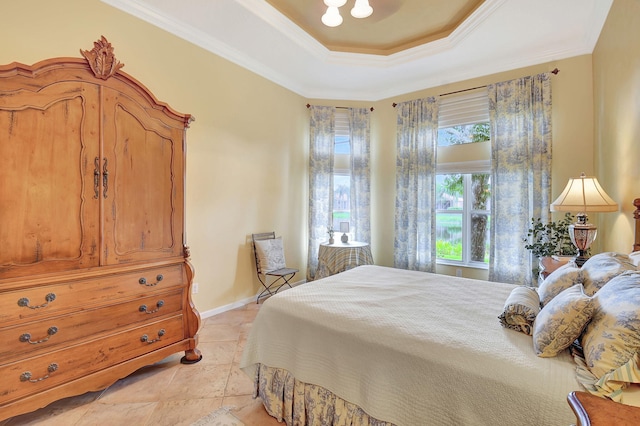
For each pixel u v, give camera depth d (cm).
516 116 370
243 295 388
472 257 429
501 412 113
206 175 340
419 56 375
